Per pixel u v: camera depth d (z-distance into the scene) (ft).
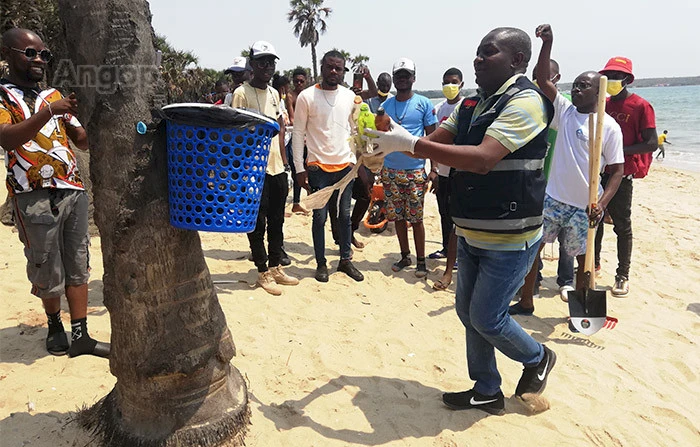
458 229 9.55
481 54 8.82
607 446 9.53
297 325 13.83
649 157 16.47
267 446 8.89
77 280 10.92
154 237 7.53
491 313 9.25
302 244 21.13
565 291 16.24
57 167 10.45
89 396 9.83
